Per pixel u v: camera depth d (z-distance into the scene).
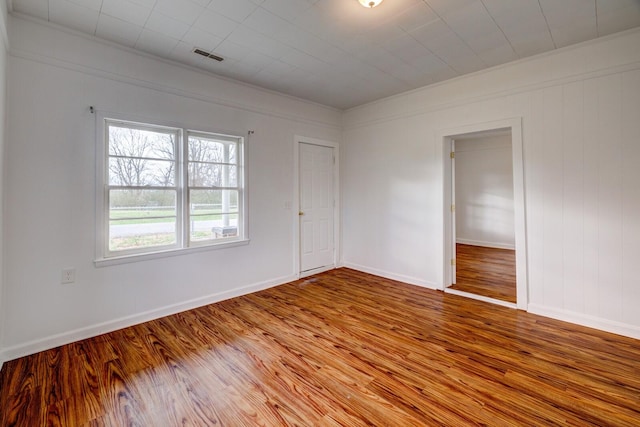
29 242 2.32
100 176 2.62
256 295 3.65
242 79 3.51
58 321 2.45
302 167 4.38
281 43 2.70
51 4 2.12
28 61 2.29
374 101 4.39
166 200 3.09
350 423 1.61
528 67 3.01
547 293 2.96
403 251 4.17
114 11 2.21
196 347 2.41
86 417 1.66
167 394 1.84
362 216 4.70
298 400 1.79
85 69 2.54
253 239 3.76
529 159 3.03
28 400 1.78
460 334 2.61
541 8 2.21
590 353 2.28
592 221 2.71
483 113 3.33
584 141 2.73
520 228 3.10
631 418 1.62
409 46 2.77
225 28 2.45
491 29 2.49
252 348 2.39
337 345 2.43
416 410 1.70
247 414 1.68
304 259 4.43
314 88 3.84
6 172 2.20
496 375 2.02
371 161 4.52
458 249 6.48
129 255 2.81
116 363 2.18
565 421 1.61
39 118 2.34
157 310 2.98
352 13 2.26
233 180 3.62
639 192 2.49
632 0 2.12
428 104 3.80
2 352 2.17
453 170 3.96
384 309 3.19
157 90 2.94
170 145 3.11
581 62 2.72
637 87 2.47
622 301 2.58
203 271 3.31
